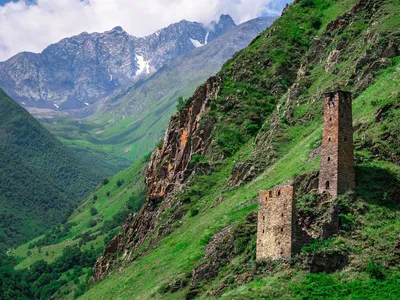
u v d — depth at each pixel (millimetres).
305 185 99188
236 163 152750
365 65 136000
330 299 79250
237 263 99250
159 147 194750
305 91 154125
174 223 152625
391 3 158375
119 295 135375
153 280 128625
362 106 118188
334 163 92625
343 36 157125
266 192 93812
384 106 109062
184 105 191625
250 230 105438
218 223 126000
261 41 195500
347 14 168625
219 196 145250
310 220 90812
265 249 92312
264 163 139375
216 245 111812
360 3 167500
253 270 92125
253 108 171500
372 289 79188
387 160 98562
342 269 83625
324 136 94625
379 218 88562
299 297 80875
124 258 171250
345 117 94188
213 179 158500
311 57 168750
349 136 94062
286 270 86812
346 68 145000
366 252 84375
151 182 188500
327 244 86562
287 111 149875
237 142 165500
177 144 182750
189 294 104000
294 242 88250
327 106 95125
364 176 94625
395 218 88562
